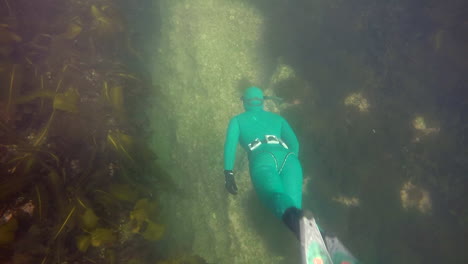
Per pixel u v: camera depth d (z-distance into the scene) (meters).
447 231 3.05
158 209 2.25
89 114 2.27
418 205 3.26
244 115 2.96
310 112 3.71
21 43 2.45
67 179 1.91
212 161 3.45
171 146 3.12
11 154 1.85
